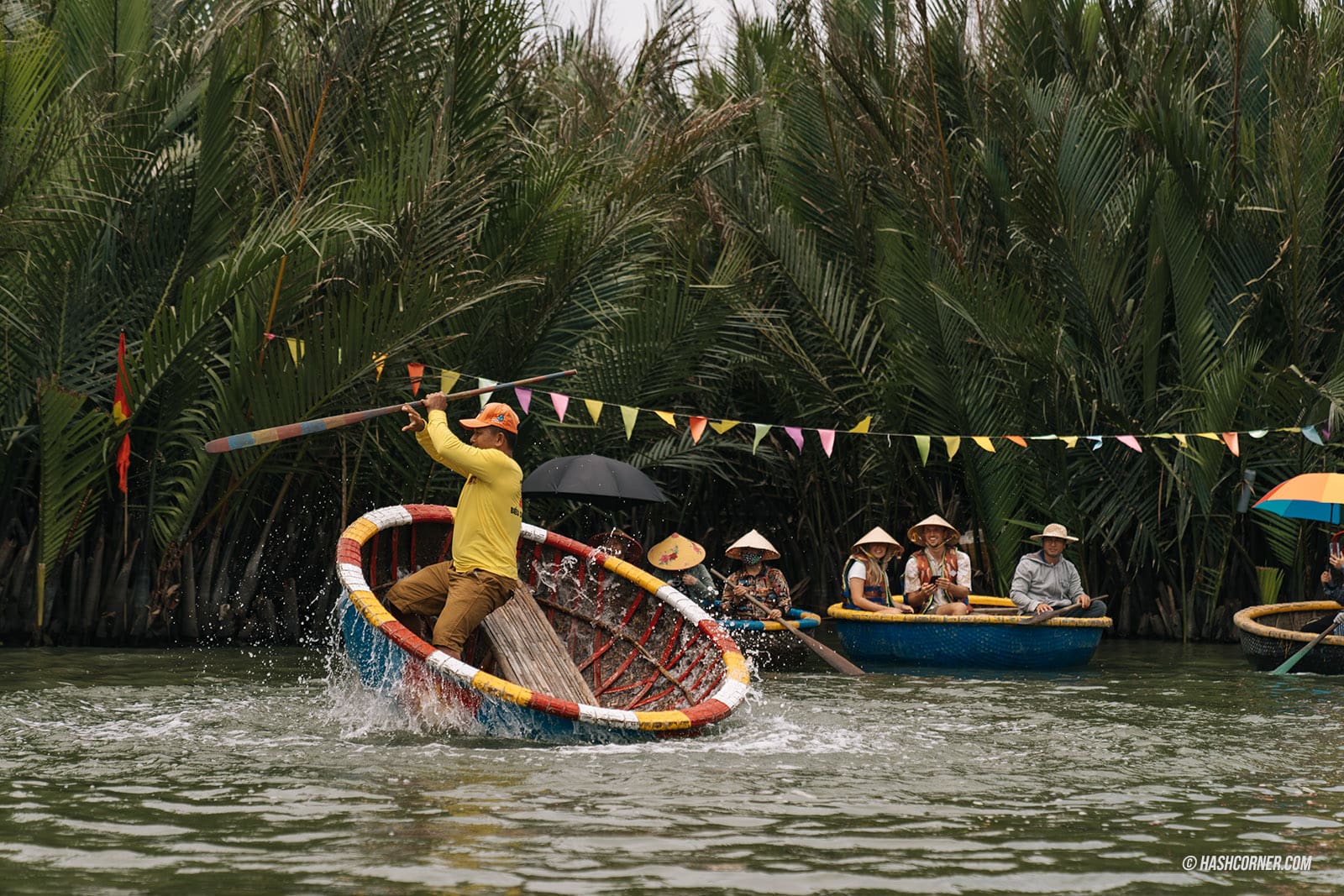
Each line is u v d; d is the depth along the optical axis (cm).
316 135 1474
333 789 665
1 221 1333
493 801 641
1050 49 1942
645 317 1609
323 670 1241
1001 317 1664
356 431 1577
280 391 1408
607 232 1573
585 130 1773
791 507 2039
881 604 1480
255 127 1501
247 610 1545
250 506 1551
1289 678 1289
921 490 1928
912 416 1761
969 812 640
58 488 1382
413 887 494
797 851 558
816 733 880
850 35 1916
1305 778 740
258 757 757
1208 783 723
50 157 1381
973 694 1130
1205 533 1731
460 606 900
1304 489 1395
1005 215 1828
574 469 1379
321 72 1515
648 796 659
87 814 609
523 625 989
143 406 1448
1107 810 649
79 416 1464
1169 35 1895
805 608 2011
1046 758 797
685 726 814
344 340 1391
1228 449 1692
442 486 1582
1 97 1354
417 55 1550
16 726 866
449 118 1552
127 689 1077
